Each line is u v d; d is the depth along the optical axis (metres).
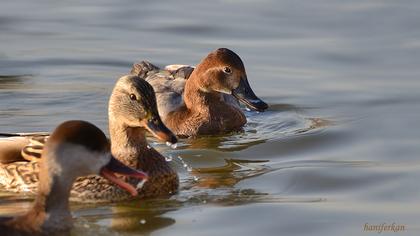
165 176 15.03
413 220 13.66
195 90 19.14
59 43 23.97
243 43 24.22
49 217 12.87
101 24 25.69
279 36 24.70
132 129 15.41
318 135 17.98
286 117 19.39
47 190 12.89
